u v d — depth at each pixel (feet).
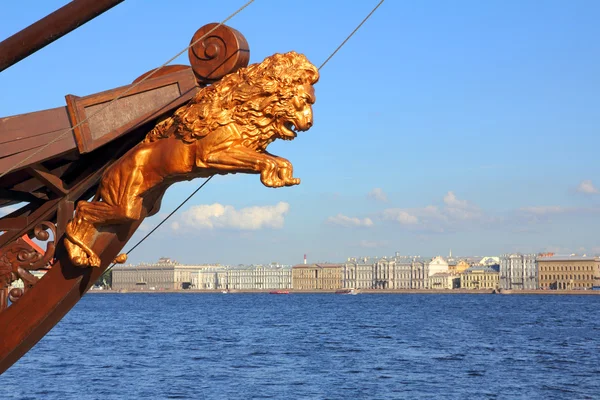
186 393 94.22
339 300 578.25
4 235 18.89
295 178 17.33
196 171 17.49
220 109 17.22
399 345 171.01
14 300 18.52
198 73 17.78
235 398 91.71
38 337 18.81
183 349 153.99
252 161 17.17
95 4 14.97
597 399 97.35
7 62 15.40
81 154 18.42
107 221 17.79
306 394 96.53
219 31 17.70
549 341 184.03
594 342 181.47
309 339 187.21
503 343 177.68
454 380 112.37
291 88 17.37
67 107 17.60
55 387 95.09
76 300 18.89
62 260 18.48
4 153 17.39
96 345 159.02
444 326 244.63
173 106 17.85
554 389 104.73
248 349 156.46
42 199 19.77
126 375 108.78
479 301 537.65
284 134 17.65
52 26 15.11
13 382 98.48
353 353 150.61
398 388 103.76
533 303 491.72
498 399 96.32
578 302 511.40
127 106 17.83
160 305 470.80
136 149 17.74
